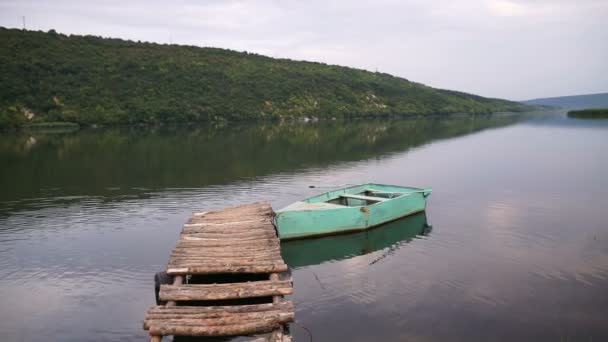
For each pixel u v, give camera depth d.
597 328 8.66
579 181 22.39
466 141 44.31
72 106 69.06
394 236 14.66
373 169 27.78
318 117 95.38
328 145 41.91
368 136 52.38
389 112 107.75
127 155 34.09
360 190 18.55
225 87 91.81
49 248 13.64
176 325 7.85
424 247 13.49
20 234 14.97
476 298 9.98
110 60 84.19
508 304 9.66
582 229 14.70
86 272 11.87
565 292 10.17
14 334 8.84
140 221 16.44
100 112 69.62
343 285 10.90
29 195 20.56
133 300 10.28
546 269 11.48
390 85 125.44
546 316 9.12
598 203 17.94
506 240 13.84
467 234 14.55
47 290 10.82
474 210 17.41
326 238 14.55
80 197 20.17
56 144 42.38
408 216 16.64
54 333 8.89
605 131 53.91
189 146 40.84
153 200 19.61
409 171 26.81
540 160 29.81
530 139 45.31
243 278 10.91
